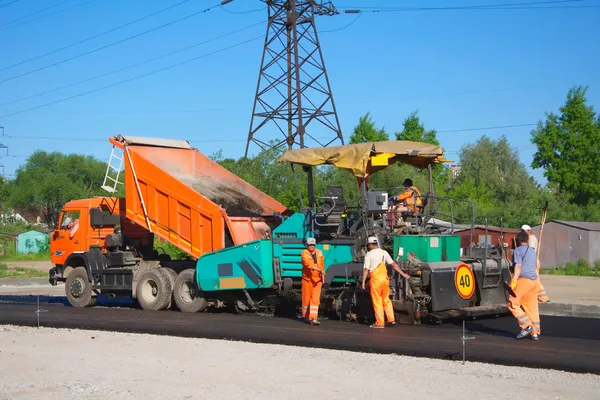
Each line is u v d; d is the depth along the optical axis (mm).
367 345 10938
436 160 14914
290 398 7863
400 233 14039
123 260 17953
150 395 8102
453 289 13406
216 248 16172
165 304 16938
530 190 71938
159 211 17156
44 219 81062
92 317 15359
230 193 18391
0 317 15422
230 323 14023
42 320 14789
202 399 7887
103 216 18625
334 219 14242
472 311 13305
